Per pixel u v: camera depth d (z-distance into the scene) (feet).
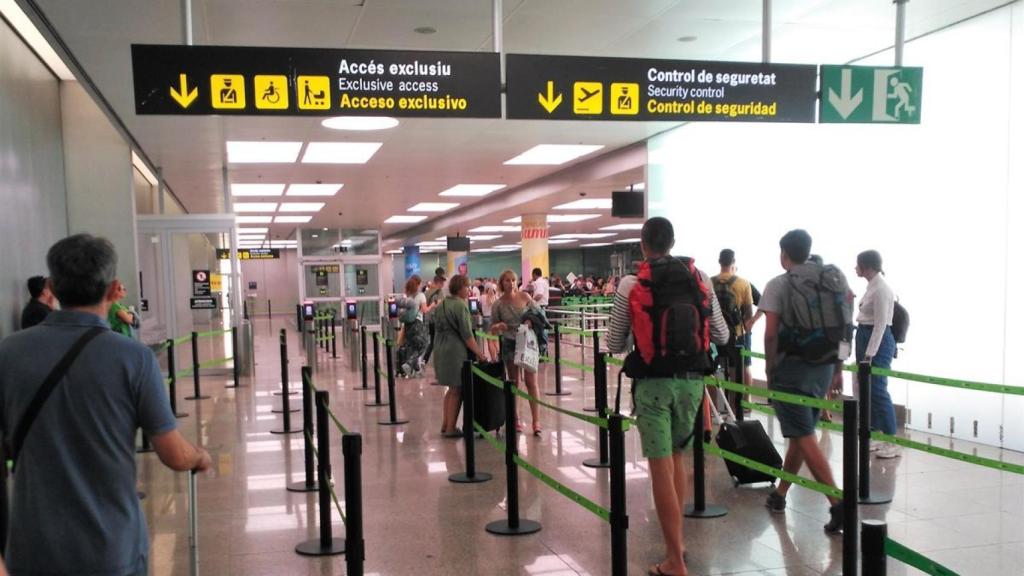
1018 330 22.33
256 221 89.04
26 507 7.22
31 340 7.48
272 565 14.74
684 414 13.56
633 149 44.09
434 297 48.73
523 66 17.99
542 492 19.12
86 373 7.37
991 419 23.18
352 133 36.96
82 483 7.29
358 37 23.59
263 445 25.30
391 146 40.88
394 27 22.77
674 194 40.11
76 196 36.63
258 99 16.69
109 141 37.06
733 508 17.33
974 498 17.79
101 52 23.99
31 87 29.37
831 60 28.30
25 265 27.53
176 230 42.83
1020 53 22.27
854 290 28.40
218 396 36.35
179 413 31.65
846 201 28.78
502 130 37.29
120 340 7.69
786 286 15.72
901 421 26.23
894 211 26.58
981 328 23.48
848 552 12.55
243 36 23.04
